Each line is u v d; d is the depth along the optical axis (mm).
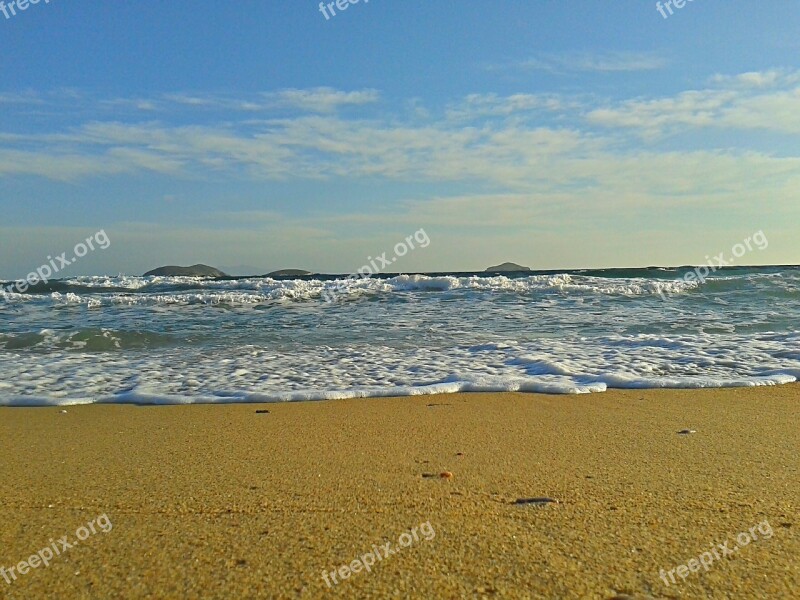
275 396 6297
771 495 3254
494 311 12945
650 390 6328
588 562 2533
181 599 2301
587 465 3836
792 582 2357
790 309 12398
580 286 16328
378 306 14016
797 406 5473
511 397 6102
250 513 3105
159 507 3215
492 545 2693
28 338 10008
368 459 4047
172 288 20016
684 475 3615
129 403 6223
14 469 3988
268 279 21625
